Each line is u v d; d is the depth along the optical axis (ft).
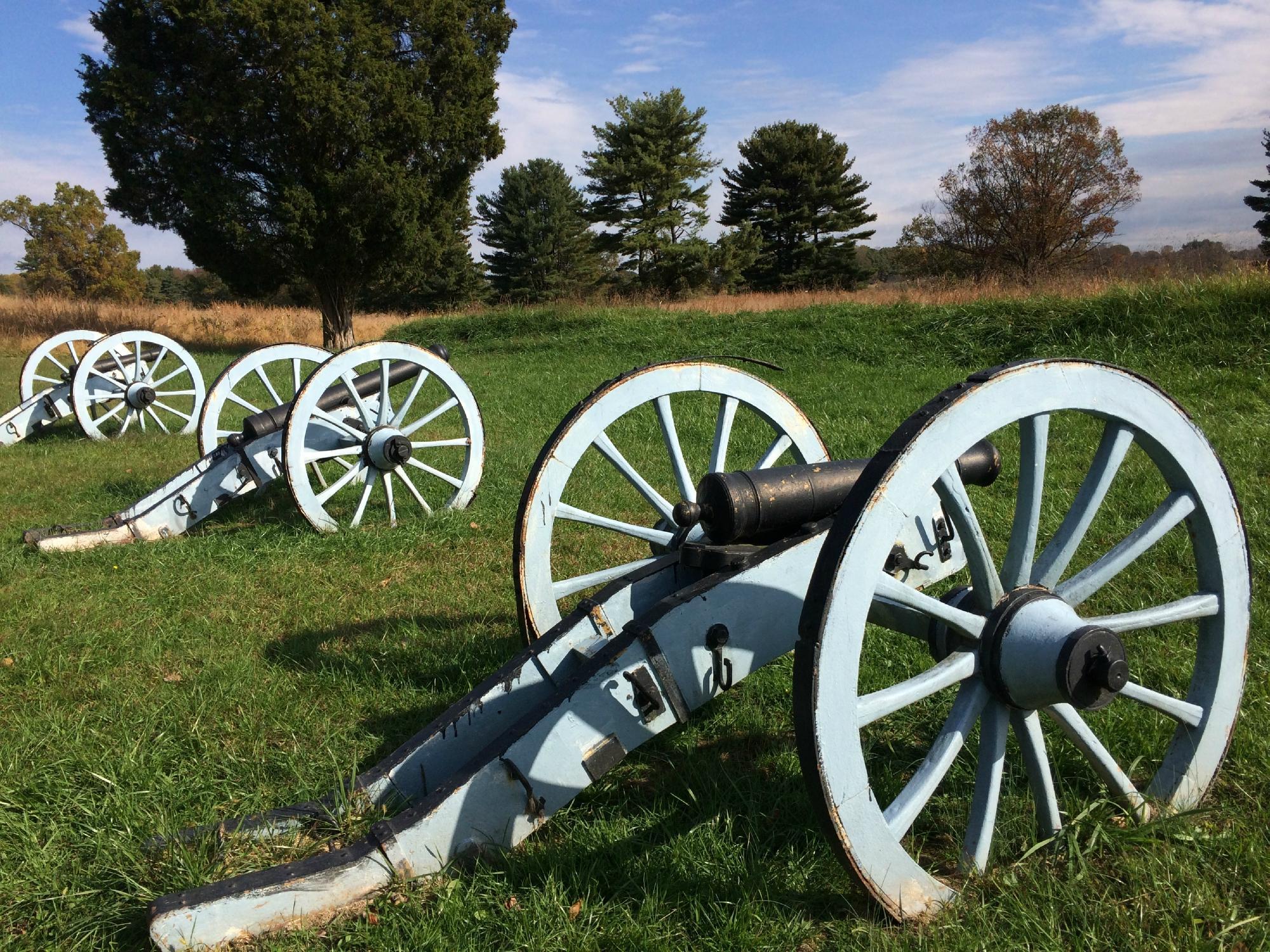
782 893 6.36
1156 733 7.80
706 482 8.41
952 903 5.88
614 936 6.03
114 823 7.62
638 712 7.15
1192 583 11.38
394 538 16.08
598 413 9.63
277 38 57.67
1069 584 6.40
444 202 67.41
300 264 63.46
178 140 59.93
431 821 6.46
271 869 6.22
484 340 56.18
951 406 5.37
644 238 139.54
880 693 5.53
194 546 16.26
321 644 11.71
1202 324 28.04
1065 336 31.58
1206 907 5.83
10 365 54.95
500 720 7.72
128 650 11.72
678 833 7.16
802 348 38.45
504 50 70.44
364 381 18.92
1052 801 6.41
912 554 9.21
